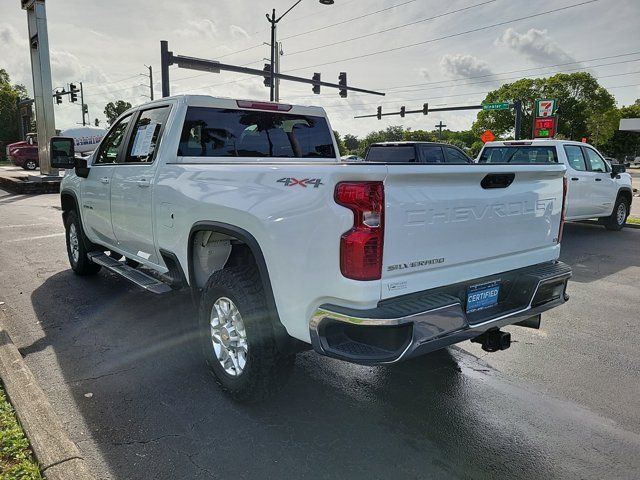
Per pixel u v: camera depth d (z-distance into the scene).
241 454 2.88
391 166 2.63
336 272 2.65
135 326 4.89
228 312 3.43
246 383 3.25
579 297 6.29
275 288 3.01
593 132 66.75
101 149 5.59
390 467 2.79
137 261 4.96
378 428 3.18
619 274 7.53
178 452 2.88
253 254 3.18
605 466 2.85
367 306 2.63
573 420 3.33
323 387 3.72
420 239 2.78
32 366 4.00
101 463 2.77
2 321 4.74
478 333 2.98
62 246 8.70
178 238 3.93
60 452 2.60
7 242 9.03
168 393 3.58
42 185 19.08
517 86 67.31
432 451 2.95
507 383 3.86
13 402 3.06
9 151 34.16
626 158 82.56
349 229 2.60
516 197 3.35
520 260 3.50
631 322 5.35
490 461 2.86
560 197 3.78
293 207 2.83
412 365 4.15
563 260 8.55
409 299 2.78
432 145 13.33
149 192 4.29
